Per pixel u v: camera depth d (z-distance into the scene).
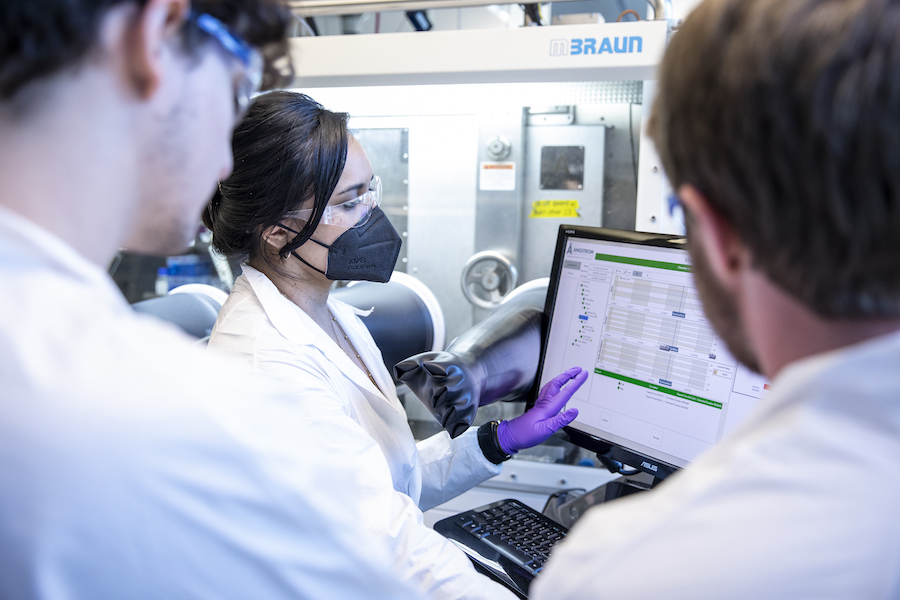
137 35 0.36
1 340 0.32
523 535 1.01
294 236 0.96
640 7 2.51
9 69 0.33
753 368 0.39
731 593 0.27
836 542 0.27
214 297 1.62
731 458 0.31
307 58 1.19
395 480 1.04
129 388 0.32
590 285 1.14
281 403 0.40
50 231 0.36
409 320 1.49
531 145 1.52
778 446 0.29
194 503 0.32
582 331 1.14
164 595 0.32
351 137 0.97
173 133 0.40
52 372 0.32
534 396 1.19
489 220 1.57
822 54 0.26
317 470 0.39
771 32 0.28
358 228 0.99
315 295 1.06
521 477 1.43
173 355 0.36
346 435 0.84
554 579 0.34
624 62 1.10
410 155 1.57
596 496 1.19
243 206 0.91
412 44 1.15
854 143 0.26
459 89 1.35
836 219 0.28
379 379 1.14
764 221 0.30
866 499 0.27
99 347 0.33
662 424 1.02
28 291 0.33
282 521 0.35
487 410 1.65
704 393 0.97
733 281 0.35
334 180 0.92
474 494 1.42
